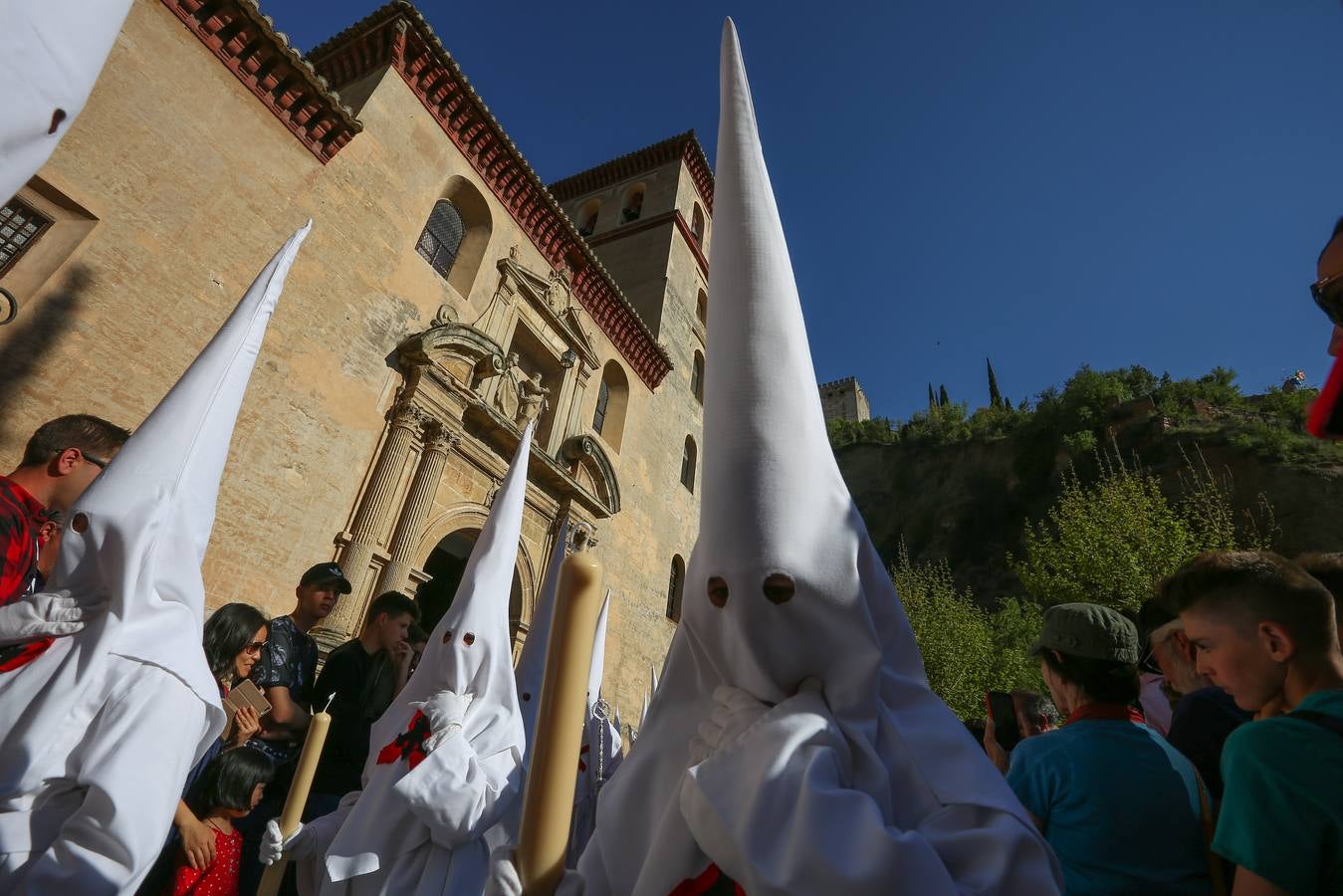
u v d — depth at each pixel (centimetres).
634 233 2227
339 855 257
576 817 449
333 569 445
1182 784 183
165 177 777
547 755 81
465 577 341
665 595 1678
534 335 1359
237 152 859
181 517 199
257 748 346
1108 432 4344
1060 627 217
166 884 284
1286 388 4397
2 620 180
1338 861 125
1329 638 155
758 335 138
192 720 187
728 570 127
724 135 169
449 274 1227
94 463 227
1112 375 4972
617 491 1477
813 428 137
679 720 149
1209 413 4178
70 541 187
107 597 186
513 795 287
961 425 5703
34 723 165
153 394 724
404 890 259
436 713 286
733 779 114
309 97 934
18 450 622
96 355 688
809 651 126
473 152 1268
